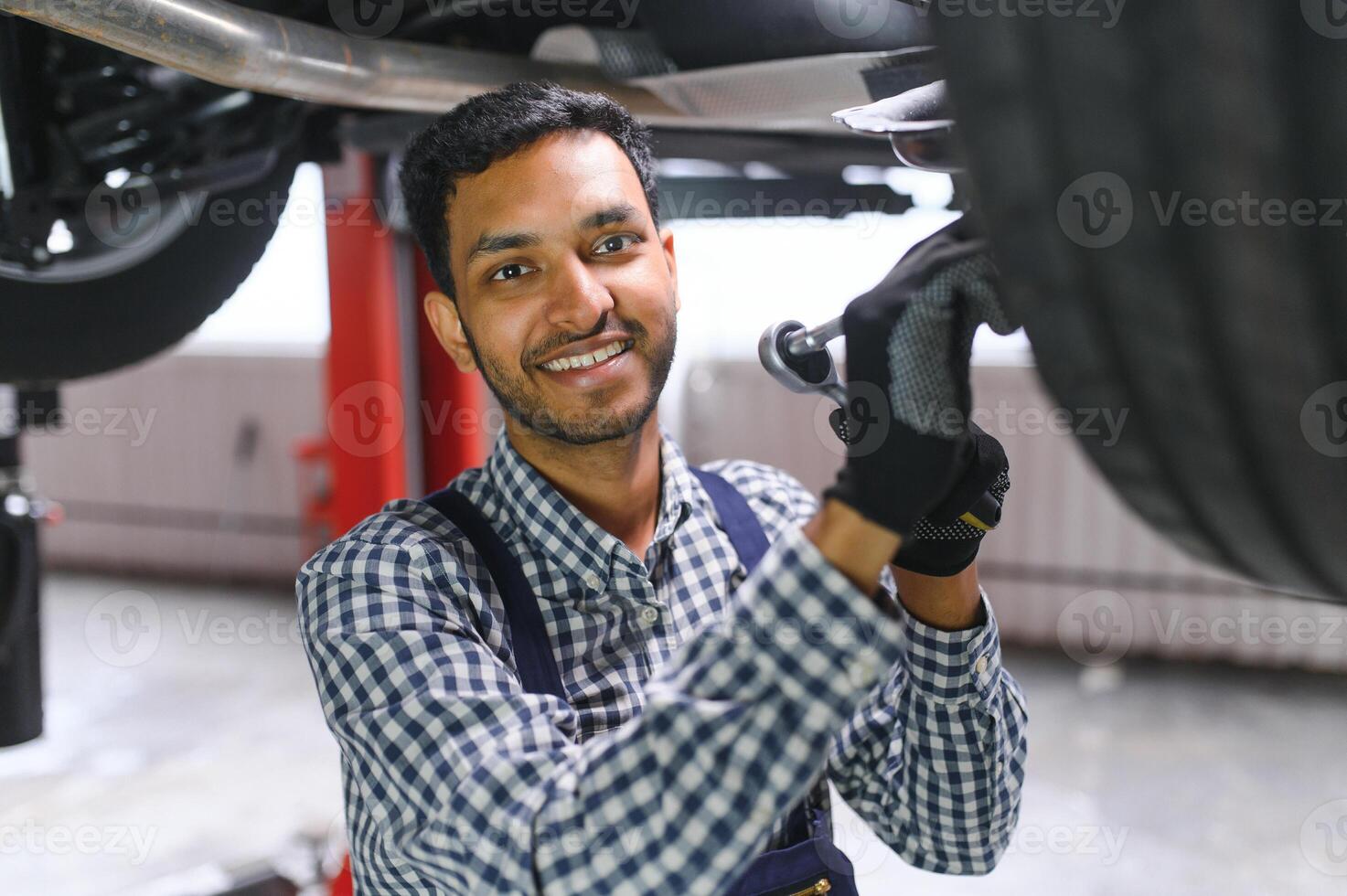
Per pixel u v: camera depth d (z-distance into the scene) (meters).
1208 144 0.33
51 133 0.99
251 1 0.86
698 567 0.80
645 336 0.70
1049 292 0.36
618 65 0.89
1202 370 0.35
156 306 1.14
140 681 3.17
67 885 2.06
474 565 0.74
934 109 0.51
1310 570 0.39
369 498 1.43
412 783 0.60
